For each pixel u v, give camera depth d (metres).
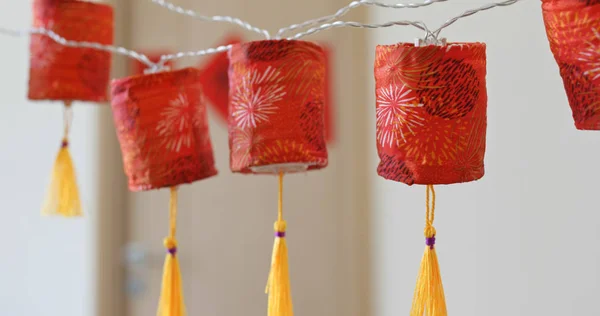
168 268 0.76
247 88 0.70
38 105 1.41
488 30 0.88
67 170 0.88
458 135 0.66
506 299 0.87
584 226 0.77
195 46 1.42
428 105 0.66
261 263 1.44
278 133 0.70
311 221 1.41
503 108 0.87
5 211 1.43
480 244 0.91
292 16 1.39
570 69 0.63
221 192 1.45
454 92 0.66
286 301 0.72
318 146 0.71
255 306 1.44
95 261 1.40
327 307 1.41
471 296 0.93
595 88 0.62
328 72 1.35
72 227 1.41
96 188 1.41
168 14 1.43
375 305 1.27
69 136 1.42
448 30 0.94
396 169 0.67
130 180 0.75
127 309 1.46
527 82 0.83
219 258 1.45
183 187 1.47
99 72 0.86
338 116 1.36
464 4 0.91
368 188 1.32
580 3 0.61
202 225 1.46
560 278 0.80
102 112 1.41
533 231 0.83
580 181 0.77
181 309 0.76
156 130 0.73
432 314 0.67
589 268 0.76
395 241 1.15
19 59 1.39
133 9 1.43
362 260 1.34
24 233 1.42
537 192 0.82
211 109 1.38
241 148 0.71
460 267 0.95
